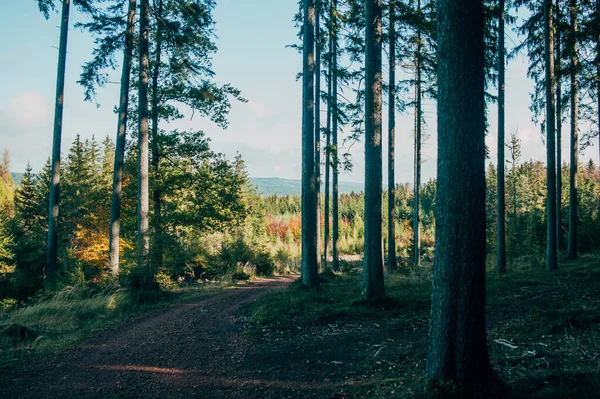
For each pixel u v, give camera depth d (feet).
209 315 35.14
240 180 73.36
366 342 24.21
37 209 117.29
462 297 14.06
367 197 34.27
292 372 19.86
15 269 45.34
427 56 44.55
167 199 70.69
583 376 14.62
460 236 14.19
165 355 23.59
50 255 46.96
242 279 74.59
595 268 43.42
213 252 78.59
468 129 14.25
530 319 24.54
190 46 55.36
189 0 51.26
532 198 162.50
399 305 33.04
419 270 58.85
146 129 48.83
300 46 60.90
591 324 21.61
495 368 16.92
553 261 46.91
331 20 48.93
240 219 74.95
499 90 50.31
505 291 36.47
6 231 47.62
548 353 17.97
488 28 47.29
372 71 34.55
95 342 26.73
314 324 29.40
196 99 62.44
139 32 49.88
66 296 38.19
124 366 21.65
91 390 18.22
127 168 66.90
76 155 119.85
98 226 75.56
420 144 75.66
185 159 66.95
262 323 30.22
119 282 44.83
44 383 19.15
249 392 17.62
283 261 105.60
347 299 36.32
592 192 151.23
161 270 50.01
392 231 62.75
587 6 48.34
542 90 54.80
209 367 21.25
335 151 56.95
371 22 34.83
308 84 44.70
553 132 47.93
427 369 14.99
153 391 18.04
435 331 14.67
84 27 48.08
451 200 14.38
